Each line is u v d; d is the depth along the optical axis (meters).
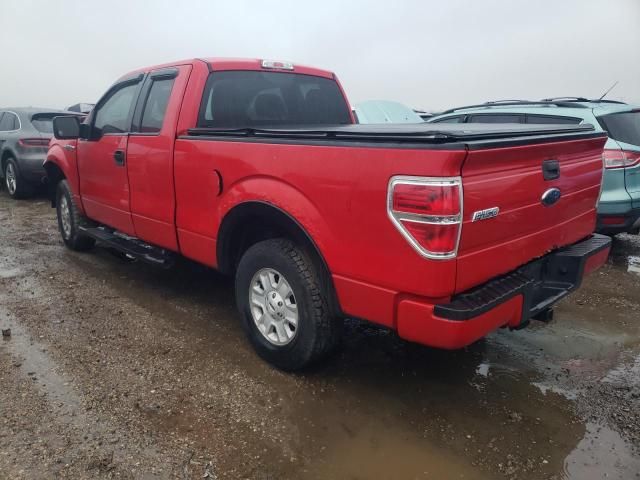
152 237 4.32
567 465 2.56
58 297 4.57
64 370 3.33
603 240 3.59
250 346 3.73
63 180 5.85
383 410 2.99
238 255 3.72
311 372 3.37
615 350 3.75
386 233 2.51
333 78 4.95
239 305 3.57
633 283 5.14
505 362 3.57
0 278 5.04
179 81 3.95
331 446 2.67
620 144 5.41
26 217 7.97
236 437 2.72
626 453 2.65
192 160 3.65
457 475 2.48
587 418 2.94
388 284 2.57
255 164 3.17
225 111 4.04
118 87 4.79
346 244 2.72
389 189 2.46
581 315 4.36
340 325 3.16
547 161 2.91
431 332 2.47
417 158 2.34
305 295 3.05
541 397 3.14
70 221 5.84
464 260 2.44
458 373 3.42
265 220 3.34
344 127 3.58
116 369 3.37
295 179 2.93
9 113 9.65
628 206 5.40
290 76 4.56
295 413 2.94
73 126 5.05
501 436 2.77
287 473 2.48
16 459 2.51
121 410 2.92
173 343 3.75
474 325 2.43
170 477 2.43
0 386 3.12
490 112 6.57
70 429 2.74
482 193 2.44
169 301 4.54
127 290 4.79
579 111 5.71
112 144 4.60
